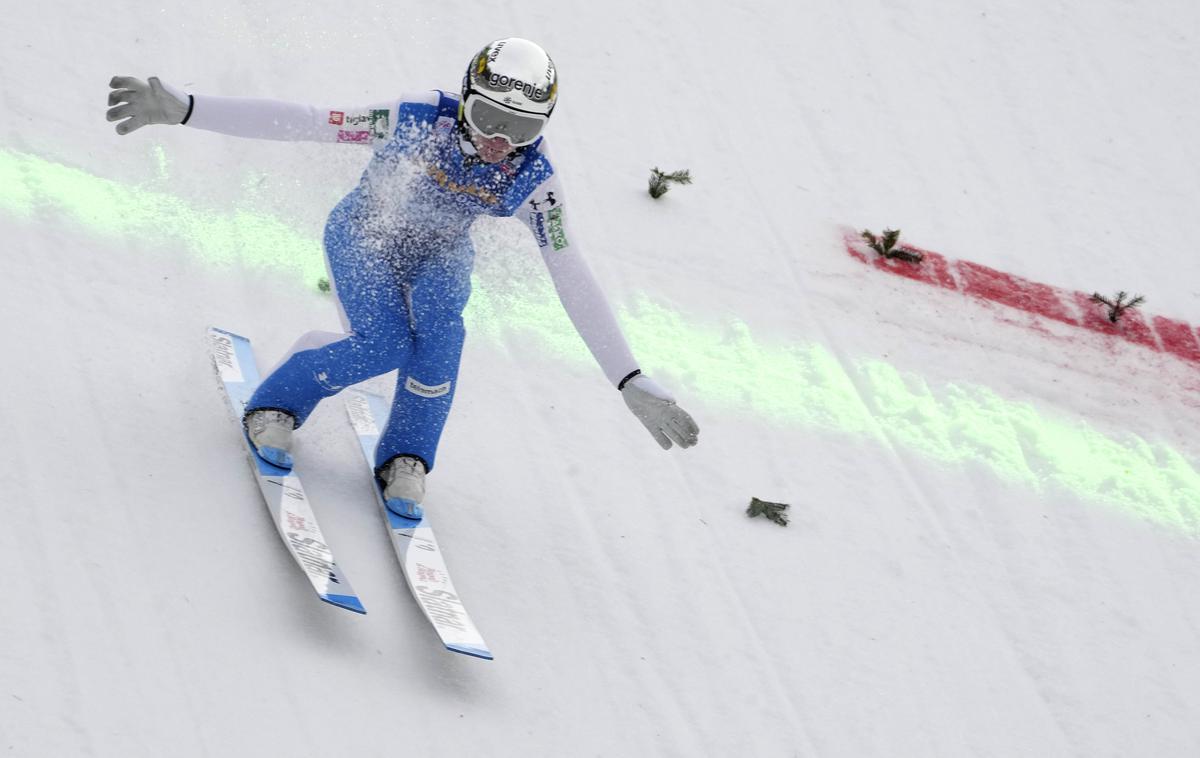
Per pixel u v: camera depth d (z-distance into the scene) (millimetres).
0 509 14414
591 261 22578
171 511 15148
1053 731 16984
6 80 21016
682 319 22094
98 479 15172
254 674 13867
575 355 20625
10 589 13656
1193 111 33281
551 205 14570
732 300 22906
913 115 29938
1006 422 22203
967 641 17938
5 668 12930
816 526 19000
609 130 26094
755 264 23938
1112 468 21938
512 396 19422
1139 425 23141
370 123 14336
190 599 14305
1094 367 24266
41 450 15250
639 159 25609
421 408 15773
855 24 32344
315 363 15312
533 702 14953
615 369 14461
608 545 17516
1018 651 18047
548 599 16359
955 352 23516
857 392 21953
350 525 16125
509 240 21969
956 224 27062
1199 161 31531
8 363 16203
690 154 26266
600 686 15469
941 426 21766
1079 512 20797
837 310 23531
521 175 14453
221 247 19641
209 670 13703
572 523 17656
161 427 16188
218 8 24938
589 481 18438
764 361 21844
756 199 25688
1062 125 31297
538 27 28078
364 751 13602
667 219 24281
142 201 19859
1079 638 18516
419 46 26047
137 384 16688
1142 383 24219
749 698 15992
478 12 27750
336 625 14852
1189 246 28656
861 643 17344
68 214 18938
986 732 16641
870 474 20312
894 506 19828
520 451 18531
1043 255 26984
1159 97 33406
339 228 15195
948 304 24688
